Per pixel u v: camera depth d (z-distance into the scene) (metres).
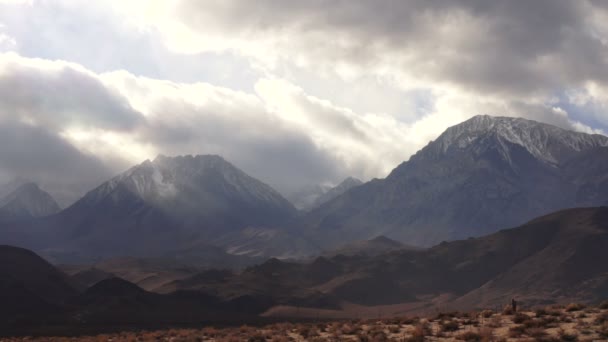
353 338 40.69
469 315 45.59
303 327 48.97
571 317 39.59
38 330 152.62
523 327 37.28
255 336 45.72
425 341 37.25
